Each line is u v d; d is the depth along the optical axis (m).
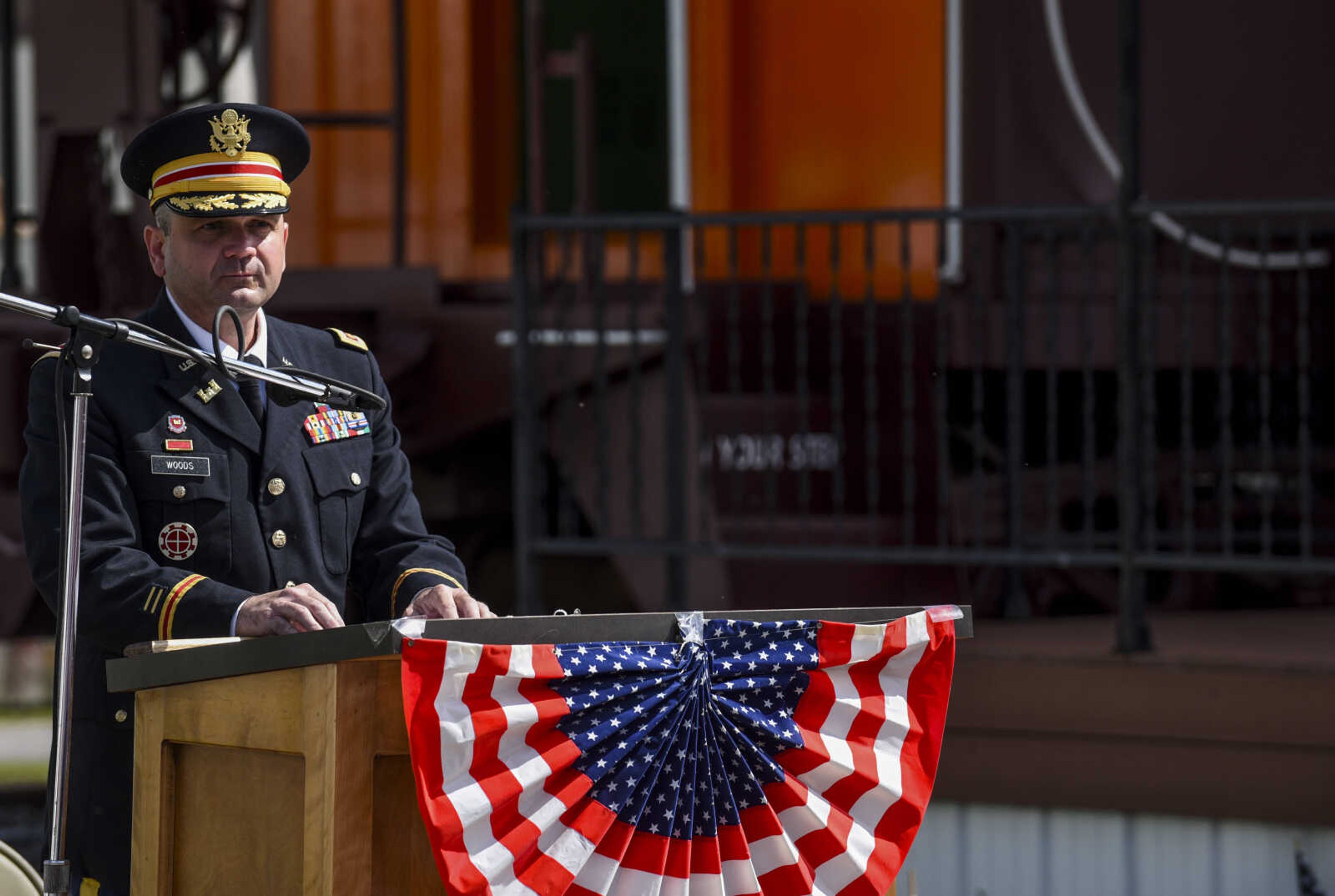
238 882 6.90
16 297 6.87
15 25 24.44
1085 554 17.22
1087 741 16.47
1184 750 16.19
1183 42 22.69
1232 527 22.75
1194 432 24.12
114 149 24.77
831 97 23.22
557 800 6.36
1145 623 16.92
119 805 8.16
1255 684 15.94
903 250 18.80
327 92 23.39
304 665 6.38
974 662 16.81
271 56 23.42
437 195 23.53
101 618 7.66
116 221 24.36
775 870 6.80
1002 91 22.80
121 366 8.34
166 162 8.33
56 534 7.93
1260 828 16.14
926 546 22.11
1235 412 24.03
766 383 19.98
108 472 8.08
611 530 21.53
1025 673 16.62
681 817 6.59
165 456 8.27
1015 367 19.95
